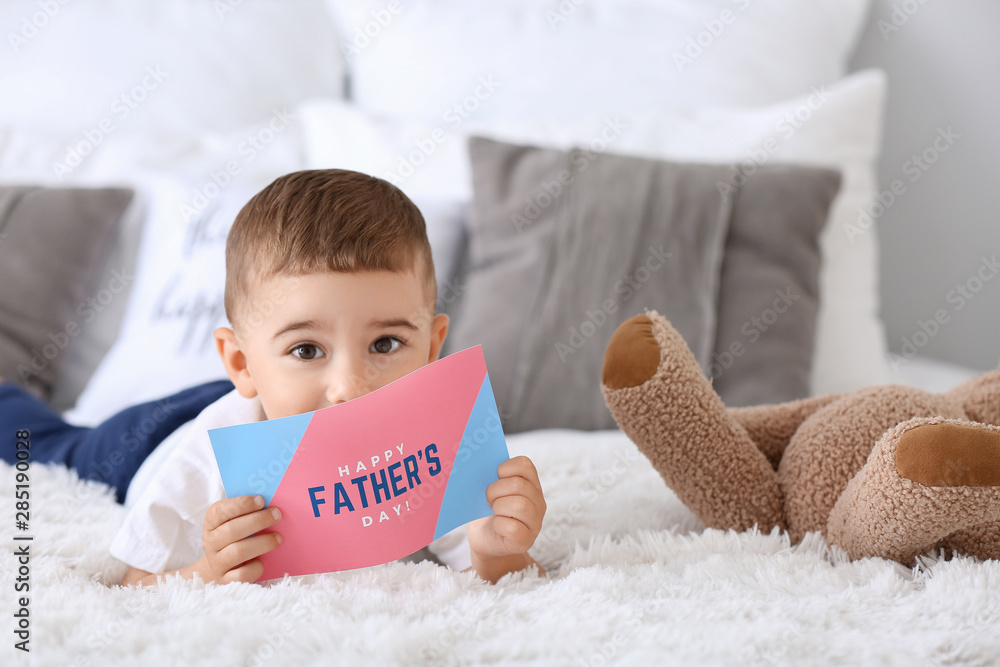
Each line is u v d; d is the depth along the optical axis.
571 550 0.79
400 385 0.66
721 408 0.76
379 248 0.74
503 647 0.54
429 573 0.71
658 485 0.92
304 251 0.72
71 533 0.78
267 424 0.67
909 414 0.73
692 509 0.79
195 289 1.38
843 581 0.63
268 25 1.90
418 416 0.67
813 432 0.76
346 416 0.66
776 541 0.71
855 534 0.67
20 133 1.72
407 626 0.57
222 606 0.60
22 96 1.79
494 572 0.75
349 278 0.72
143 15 1.86
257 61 1.88
